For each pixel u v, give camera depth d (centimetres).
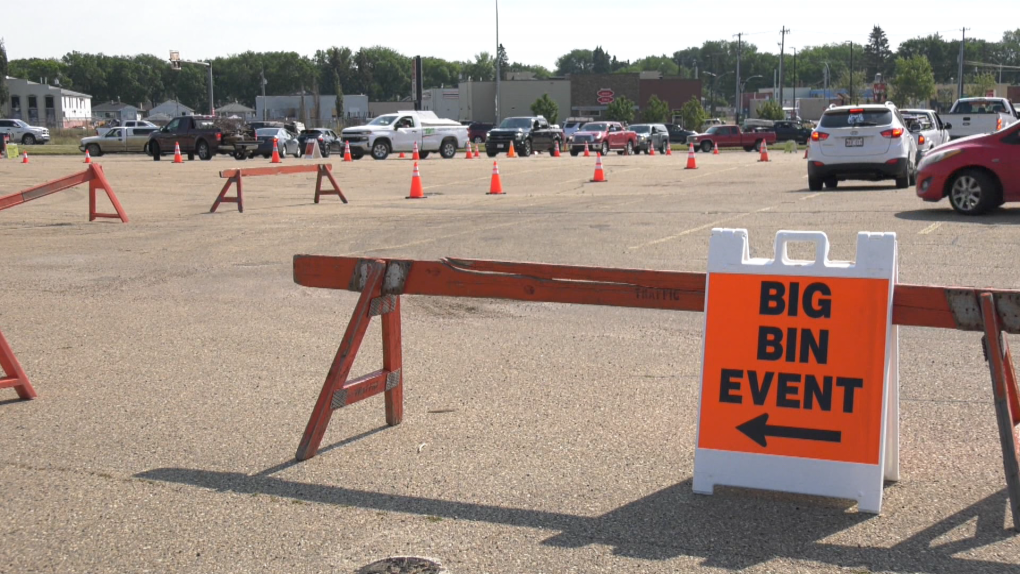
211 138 4234
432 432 591
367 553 428
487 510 472
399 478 517
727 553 420
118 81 19462
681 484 500
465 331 859
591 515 463
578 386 680
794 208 1666
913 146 2106
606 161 3788
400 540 441
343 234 1510
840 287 468
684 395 654
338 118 11438
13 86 11762
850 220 1454
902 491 484
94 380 721
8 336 866
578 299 527
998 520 447
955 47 19275
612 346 793
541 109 9488
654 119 9756
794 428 470
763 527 445
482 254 1255
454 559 420
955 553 415
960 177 1468
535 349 789
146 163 3816
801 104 12494
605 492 491
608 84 10600
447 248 1320
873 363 459
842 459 461
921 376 687
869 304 462
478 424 604
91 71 19338
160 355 793
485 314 929
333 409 559
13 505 489
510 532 446
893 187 2062
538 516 464
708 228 1435
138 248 1403
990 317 439
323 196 2291
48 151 5212
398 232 1515
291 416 628
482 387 683
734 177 2655
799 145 6244
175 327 894
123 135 4875
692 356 756
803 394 470
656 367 726
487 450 557
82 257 1324
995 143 1444
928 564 406
